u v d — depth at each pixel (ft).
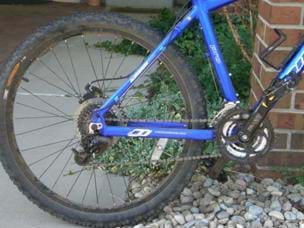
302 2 5.55
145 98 6.52
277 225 5.34
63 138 7.32
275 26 5.62
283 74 5.10
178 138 5.22
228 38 8.01
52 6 17.30
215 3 5.07
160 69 6.52
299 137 5.89
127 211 5.33
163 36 5.15
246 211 5.49
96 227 5.37
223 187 5.88
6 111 5.18
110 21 5.07
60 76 9.83
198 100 5.18
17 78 5.15
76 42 11.46
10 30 14.23
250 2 7.62
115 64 10.18
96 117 5.16
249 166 6.23
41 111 8.20
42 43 5.10
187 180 5.32
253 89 6.39
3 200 5.83
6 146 5.24
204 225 5.29
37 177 5.74
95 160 5.61
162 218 5.43
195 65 7.82
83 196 5.88
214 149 5.74
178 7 17.21
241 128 5.07
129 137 5.31
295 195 5.77
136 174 6.15
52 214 5.37
